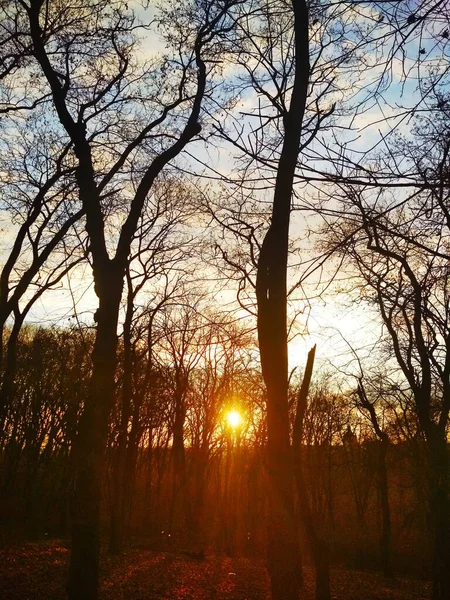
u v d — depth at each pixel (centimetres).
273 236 866
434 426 1852
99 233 1177
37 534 2617
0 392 1834
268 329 866
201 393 4369
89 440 1036
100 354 1089
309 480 4166
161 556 2906
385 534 3050
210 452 4550
